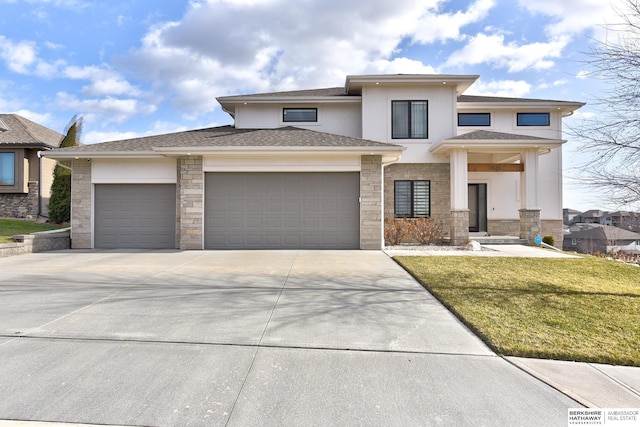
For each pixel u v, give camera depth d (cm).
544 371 341
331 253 1091
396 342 405
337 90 1830
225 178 1201
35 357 359
